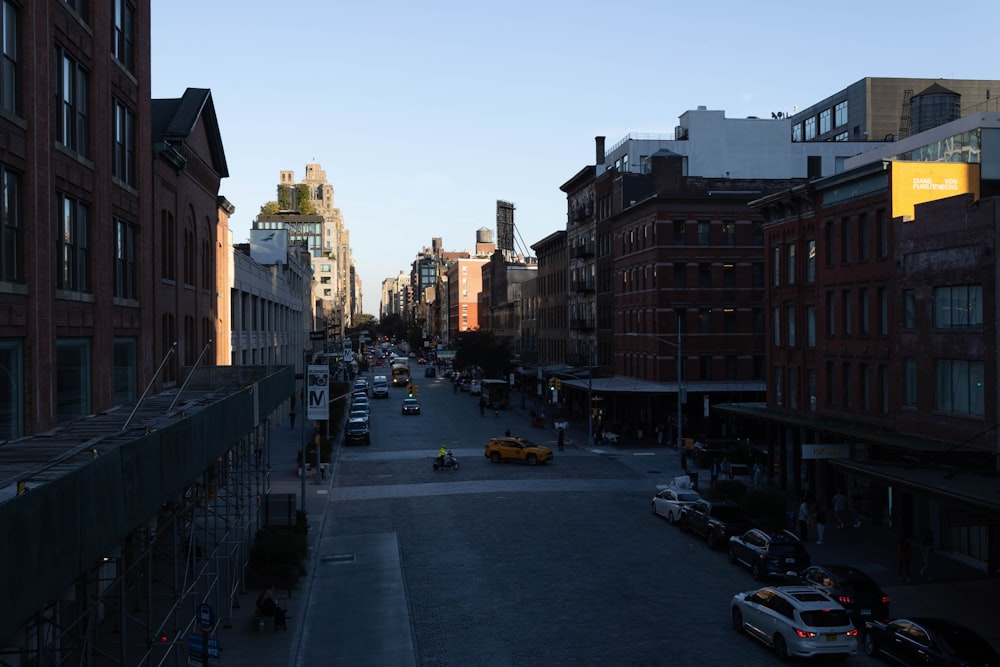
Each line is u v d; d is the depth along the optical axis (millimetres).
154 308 28141
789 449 41531
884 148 46438
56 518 8594
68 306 19516
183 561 22109
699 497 32906
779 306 43312
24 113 16953
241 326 50719
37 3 17359
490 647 19500
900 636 18078
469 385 112688
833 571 21984
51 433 16578
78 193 20219
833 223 37750
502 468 47781
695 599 23297
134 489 11570
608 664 18359
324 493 39812
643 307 63062
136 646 18078
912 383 31391
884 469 25469
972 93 91000
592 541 30328
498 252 140625
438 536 31172
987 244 26578
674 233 59594
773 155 79562
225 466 22359
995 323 26250
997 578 25312
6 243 16391
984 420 26656
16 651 9922
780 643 18562
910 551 25234
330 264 184875
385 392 98938
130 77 24828
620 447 56469
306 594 23953
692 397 60000
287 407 75500
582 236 82562
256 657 18641
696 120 79312
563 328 91250
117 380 23922
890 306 32938
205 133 38406
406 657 18891
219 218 42688
